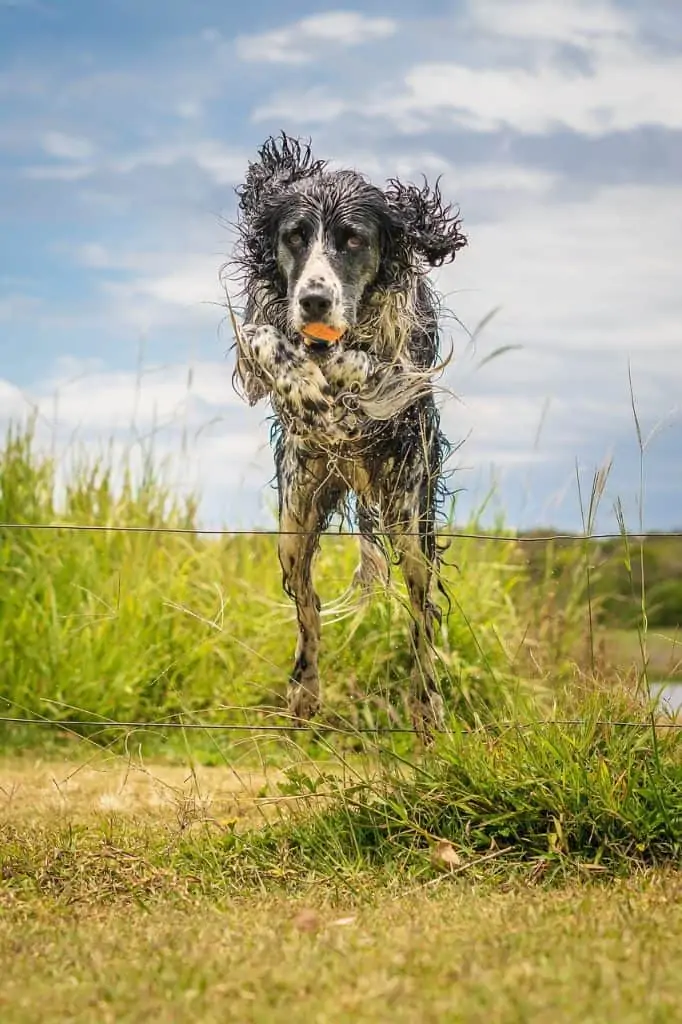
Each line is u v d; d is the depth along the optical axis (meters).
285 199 5.48
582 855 3.93
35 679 7.43
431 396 5.57
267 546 8.52
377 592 5.62
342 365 5.22
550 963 2.66
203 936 3.07
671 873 3.74
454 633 7.36
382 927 3.13
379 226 5.47
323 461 5.51
